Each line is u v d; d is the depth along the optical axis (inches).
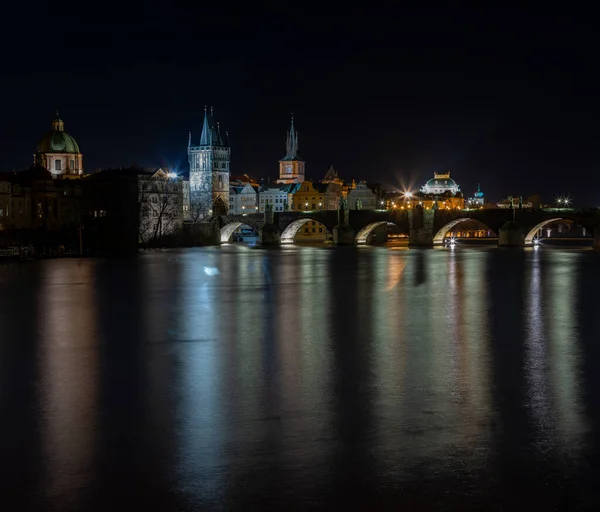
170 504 882.8
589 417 1196.5
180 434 1123.3
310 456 1025.5
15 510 869.8
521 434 1109.7
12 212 6786.4
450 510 863.1
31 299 2935.5
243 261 5590.6
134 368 1596.9
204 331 2110.0
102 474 969.5
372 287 3444.9
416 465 991.0
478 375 1503.4
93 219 6879.9
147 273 4306.1
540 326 2175.2
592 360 1657.2
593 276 4047.7
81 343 1916.8
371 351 1775.3
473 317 2378.2
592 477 948.6
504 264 5132.9
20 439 1106.1
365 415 1213.7
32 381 1478.8
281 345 1867.6
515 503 879.1
